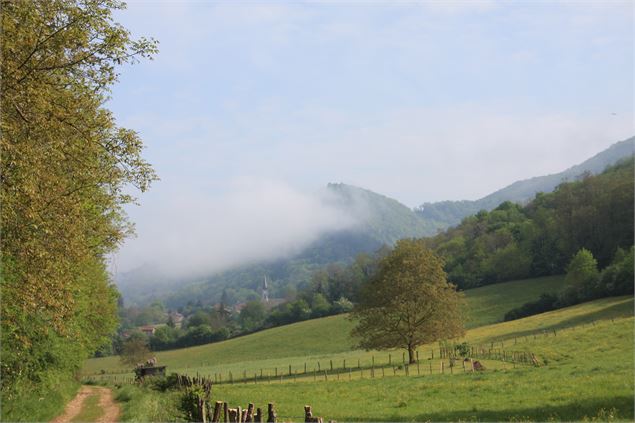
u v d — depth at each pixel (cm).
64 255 2272
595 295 11700
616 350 5731
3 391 2667
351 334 7794
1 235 2095
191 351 15400
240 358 12875
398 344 7431
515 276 15975
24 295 2170
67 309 2475
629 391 3069
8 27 1916
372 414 3331
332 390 4762
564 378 3909
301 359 10588
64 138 2183
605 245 14762
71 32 2078
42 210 2125
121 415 3058
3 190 1970
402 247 7762
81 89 2242
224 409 2548
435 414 3155
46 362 3117
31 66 2061
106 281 5712
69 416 3131
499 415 2938
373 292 7638
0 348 2614
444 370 6050
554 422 2636
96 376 10531
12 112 2045
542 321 10225
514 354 6600
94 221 2888
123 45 2178
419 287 7400
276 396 4516
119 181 2434
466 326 12188
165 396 3797
